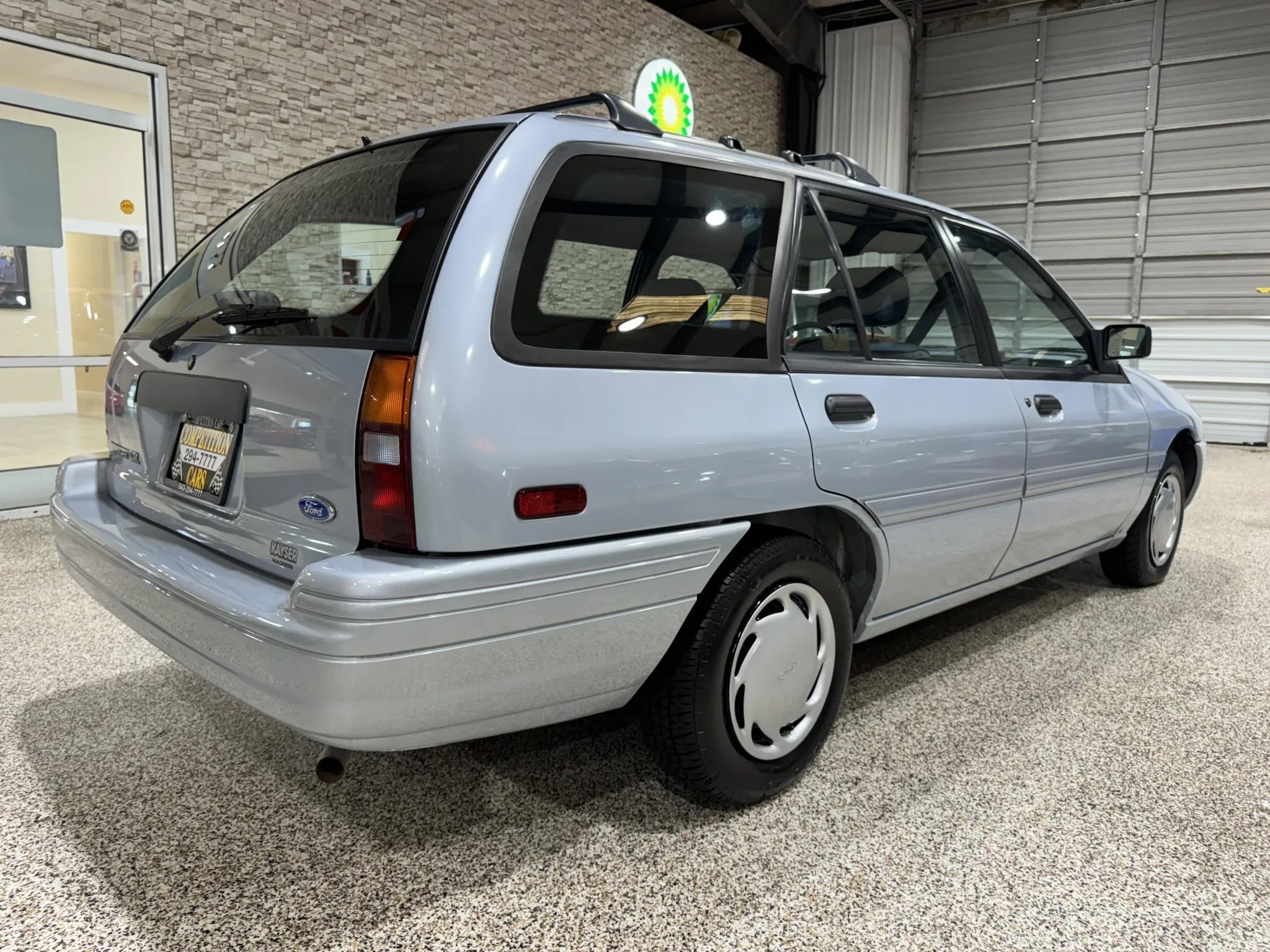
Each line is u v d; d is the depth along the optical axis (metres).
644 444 1.54
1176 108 10.20
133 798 1.87
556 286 1.49
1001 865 1.66
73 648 2.75
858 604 2.16
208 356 1.70
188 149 5.43
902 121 11.73
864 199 2.23
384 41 6.51
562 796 1.90
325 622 1.27
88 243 5.38
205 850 1.68
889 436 2.03
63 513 2.00
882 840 1.74
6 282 5.14
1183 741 2.21
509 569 1.36
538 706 1.52
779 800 1.89
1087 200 10.88
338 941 1.42
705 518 1.63
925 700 2.46
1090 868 1.65
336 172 1.91
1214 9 9.86
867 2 11.30
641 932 1.45
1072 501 2.82
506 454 1.36
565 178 1.56
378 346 1.38
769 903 1.53
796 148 11.84
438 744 1.45
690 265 1.72
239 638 1.39
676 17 10.44
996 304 2.64
